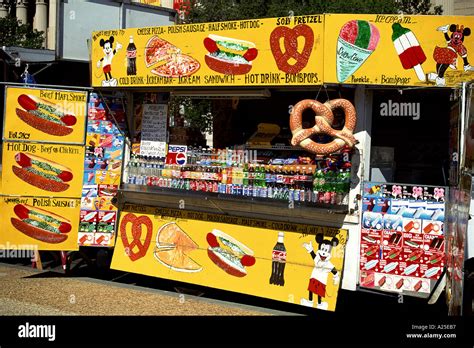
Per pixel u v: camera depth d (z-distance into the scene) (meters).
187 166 7.14
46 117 7.38
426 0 14.38
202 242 6.90
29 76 8.65
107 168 7.61
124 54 7.08
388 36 5.62
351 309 6.75
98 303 6.64
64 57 8.87
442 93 6.45
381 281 5.91
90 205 7.55
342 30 5.69
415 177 6.62
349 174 6.06
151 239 7.30
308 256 6.17
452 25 5.50
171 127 7.56
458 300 5.08
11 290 7.13
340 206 6.04
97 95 7.58
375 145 6.54
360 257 6.00
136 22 9.62
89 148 7.57
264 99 7.34
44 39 20.05
